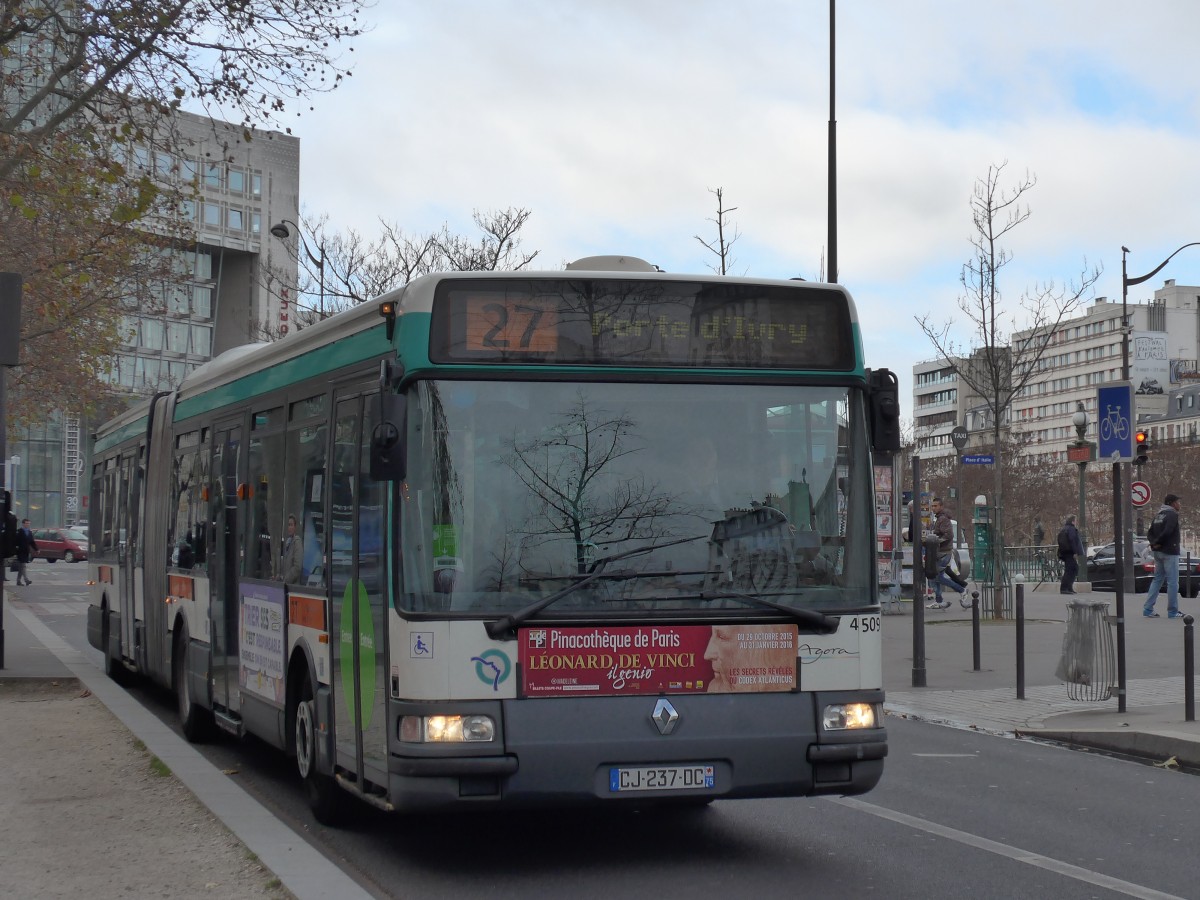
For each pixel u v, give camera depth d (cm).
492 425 753
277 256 11006
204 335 10812
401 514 745
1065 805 993
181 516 1359
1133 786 1075
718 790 742
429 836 880
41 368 3591
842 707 764
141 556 1559
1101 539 9656
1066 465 9994
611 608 742
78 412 4047
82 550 7225
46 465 10250
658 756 733
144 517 1551
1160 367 16538
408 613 731
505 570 738
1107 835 888
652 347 775
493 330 761
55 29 1833
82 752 1160
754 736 746
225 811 887
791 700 757
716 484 769
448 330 757
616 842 860
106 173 1845
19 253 2305
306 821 933
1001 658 2023
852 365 802
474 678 725
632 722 734
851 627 771
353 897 666
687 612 748
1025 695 1616
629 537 753
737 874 772
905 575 3416
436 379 753
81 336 3089
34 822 871
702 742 739
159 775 1040
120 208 1877
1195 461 9894
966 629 2525
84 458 10194
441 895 726
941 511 3130
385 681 753
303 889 681
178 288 2859
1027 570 4141
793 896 721
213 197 10744
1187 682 1312
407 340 758
